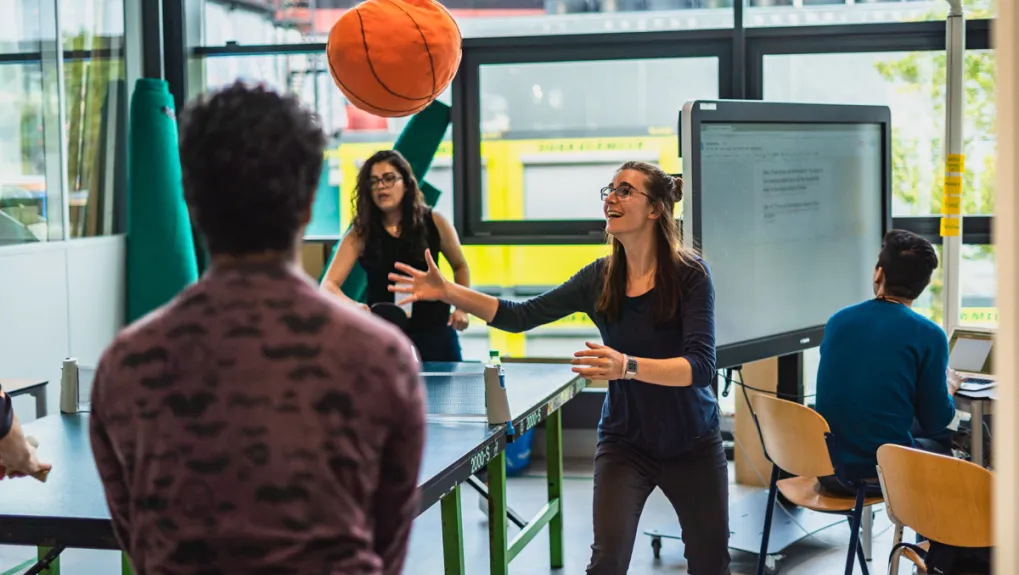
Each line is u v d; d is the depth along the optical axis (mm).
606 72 5543
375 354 1254
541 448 5836
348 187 5840
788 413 3436
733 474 5402
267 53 5836
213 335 1252
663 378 2736
